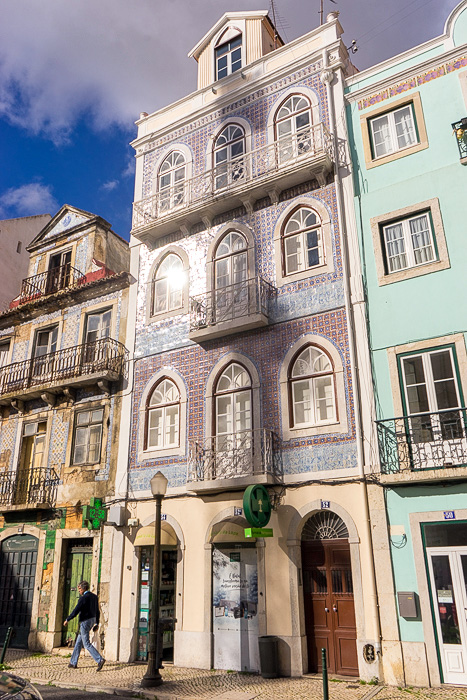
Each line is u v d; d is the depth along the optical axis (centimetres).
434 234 1013
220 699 777
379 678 844
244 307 1160
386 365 988
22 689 507
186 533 1125
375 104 1156
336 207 1131
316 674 920
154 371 1305
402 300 1006
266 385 1109
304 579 983
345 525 970
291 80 1286
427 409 937
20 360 1652
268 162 1252
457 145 1037
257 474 1023
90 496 1316
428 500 884
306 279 1124
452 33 1112
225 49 1488
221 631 1028
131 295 1420
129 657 1110
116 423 1342
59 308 1614
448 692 777
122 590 1175
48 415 1505
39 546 1369
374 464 943
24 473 1504
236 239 1266
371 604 882
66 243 1698
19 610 1359
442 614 841
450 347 941
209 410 1173
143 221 1423
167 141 1489
